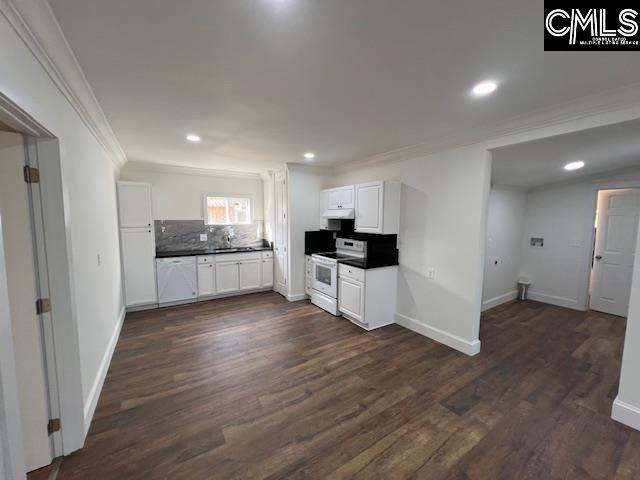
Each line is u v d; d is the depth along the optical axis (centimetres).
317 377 250
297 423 194
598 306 430
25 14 112
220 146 335
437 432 187
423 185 337
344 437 182
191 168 487
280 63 156
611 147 272
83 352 190
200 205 514
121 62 154
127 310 412
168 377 249
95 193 246
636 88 179
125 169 450
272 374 254
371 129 271
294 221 462
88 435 182
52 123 150
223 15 118
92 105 206
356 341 322
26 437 155
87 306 204
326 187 486
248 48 142
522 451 172
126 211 398
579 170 385
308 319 389
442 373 257
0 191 145
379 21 121
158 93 193
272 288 535
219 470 158
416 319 351
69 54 145
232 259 487
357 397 223
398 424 194
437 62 155
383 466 161
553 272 462
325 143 320
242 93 194
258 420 197
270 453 169
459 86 183
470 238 290
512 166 353
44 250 156
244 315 404
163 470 158
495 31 128
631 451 172
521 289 491
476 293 290
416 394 227
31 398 155
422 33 130
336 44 139
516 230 480
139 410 206
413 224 351
